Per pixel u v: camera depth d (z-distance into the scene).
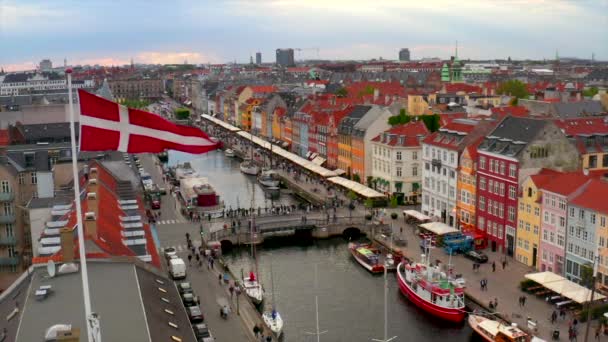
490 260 117.06
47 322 55.84
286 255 131.62
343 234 143.62
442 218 143.00
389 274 117.31
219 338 83.25
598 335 84.44
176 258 113.56
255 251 132.25
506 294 99.81
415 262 112.94
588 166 129.50
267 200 180.75
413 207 158.38
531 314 92.12
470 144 131.88
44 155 126.62
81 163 125.62
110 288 64.00
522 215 114.88
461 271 110.88
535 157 115.56
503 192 119.88
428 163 147.38
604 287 96.50
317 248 136.12
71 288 63.50
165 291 71.19
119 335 53.66
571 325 87.00
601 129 135.75
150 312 60.41
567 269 104.25
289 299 106.38
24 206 110.00
